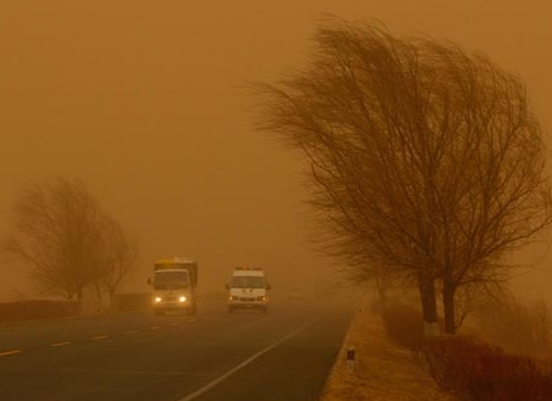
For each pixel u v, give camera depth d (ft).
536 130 96.89
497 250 98.58
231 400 69.36
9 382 79.20
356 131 98.17
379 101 97.50
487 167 95.71
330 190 98.94
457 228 96.89
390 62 98.53
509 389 62.03
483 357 69.41
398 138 96.84
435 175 96.02
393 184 96.02
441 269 98.12
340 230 103.40
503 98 96.94
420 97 97.30
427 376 99.86
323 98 99.66
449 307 100.78
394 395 80.89
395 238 97.25
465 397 69.10
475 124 96.07
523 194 96.53
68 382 79.66
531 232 96.89
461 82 97.09
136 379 83.10
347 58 99.91
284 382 83.61
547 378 61.87
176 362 101.91
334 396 74.69
